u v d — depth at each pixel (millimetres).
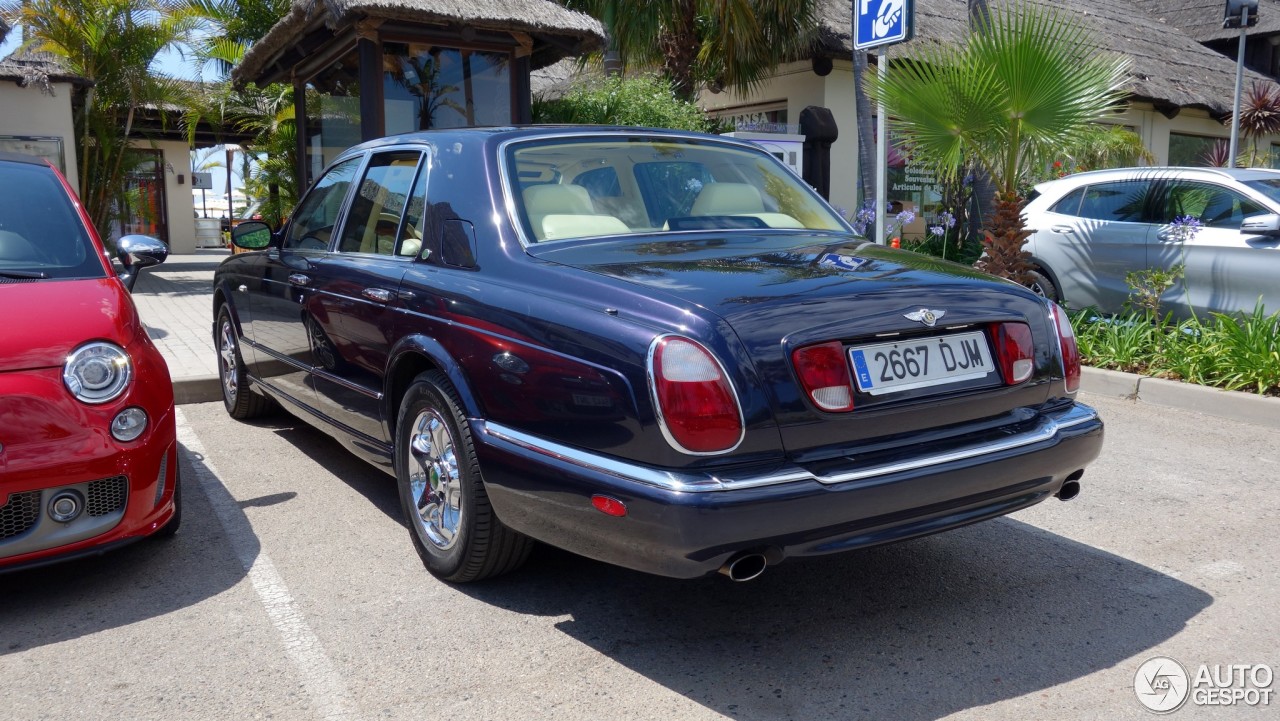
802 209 3986
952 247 11461
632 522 2549
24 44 14461
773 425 2541
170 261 20297
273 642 3008
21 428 3117
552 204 3408
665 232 3496
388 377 3615
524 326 2928
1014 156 7207
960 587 3383
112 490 3328
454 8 9203
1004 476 2846
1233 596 3273
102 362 3322
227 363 5945
